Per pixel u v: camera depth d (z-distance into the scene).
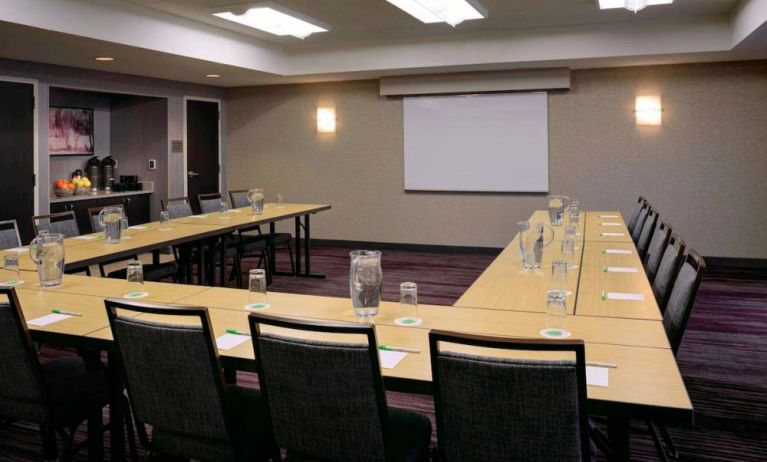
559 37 6.81
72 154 8.00
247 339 2.21
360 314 2.48
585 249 4.16
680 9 6.03
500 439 1.61
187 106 8.68
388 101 8.49
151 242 4.43
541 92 7.76
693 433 3.07
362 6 5.75
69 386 2.42
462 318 2.47
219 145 9.32
